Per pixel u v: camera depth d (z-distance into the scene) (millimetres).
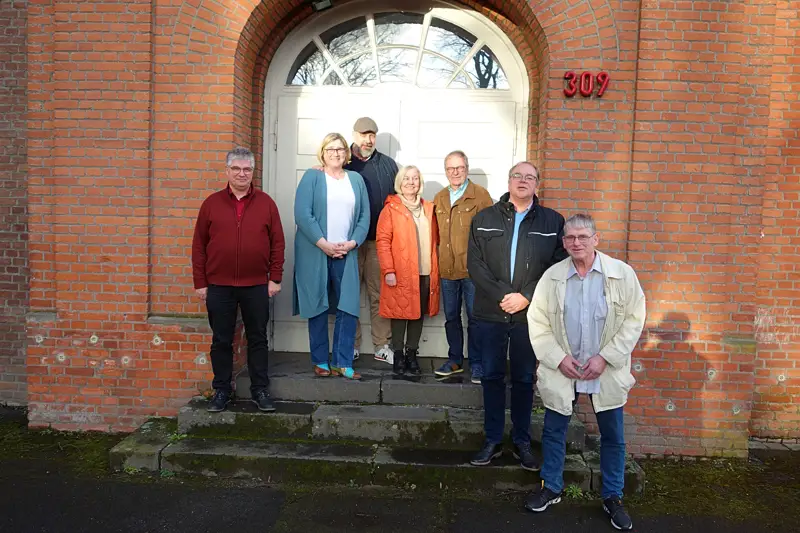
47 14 4648
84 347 4625
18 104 5121
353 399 4395
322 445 4031
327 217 4410
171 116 4559
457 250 4559
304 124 5266
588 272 3361
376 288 4973
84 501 3543
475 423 4008
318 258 4383
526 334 3648
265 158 5273
